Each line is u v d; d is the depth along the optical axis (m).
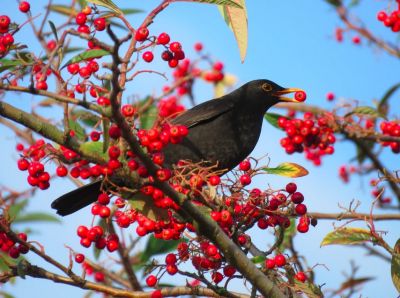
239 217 10.00
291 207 10.07
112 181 9.45
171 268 9.88
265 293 9.76
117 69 7.58
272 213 9.99
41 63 8.69
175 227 9.77
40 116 12.85
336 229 10.58
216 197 9.77
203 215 9.42
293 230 12.27
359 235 10.91
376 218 14.37
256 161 10.27
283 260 9.96
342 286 12.52
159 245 13.81
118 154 8.70
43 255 9.43
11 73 8.55
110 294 9.68
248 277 9.70
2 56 9.05
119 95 8.45
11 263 10.66
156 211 9.59
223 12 10.59
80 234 9.41
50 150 9.16
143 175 8.91
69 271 9.50
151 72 8.55
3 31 9.05
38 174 9.17
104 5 8.92
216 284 9.98
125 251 13.78
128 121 8.80
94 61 8.67
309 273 11.96
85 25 8.95
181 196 9.23
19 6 9.20
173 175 9.97
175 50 9.02
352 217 12.35
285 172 10.12
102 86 8.79
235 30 10.56
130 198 9.46
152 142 8.67
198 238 10.15
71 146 8.86
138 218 9.66
